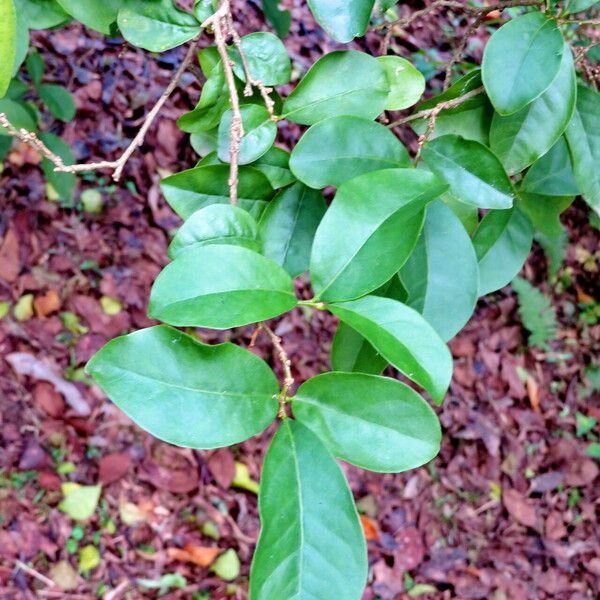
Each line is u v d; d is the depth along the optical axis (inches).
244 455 44.3
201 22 15.3
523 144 16.2
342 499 12.1
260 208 15.9
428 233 15.6
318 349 48.1
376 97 15.5
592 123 16.5
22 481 38.2
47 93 30.7
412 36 50.8
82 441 40.5
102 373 11.6
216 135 17.2
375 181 13.6
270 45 15.8
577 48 18.2
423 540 46.9
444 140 15.6
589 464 53.5
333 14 14.2
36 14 15.8
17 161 43.1
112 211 45.3
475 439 51.3
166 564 39.8
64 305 42.8
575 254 58.2
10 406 39.2
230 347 12.4
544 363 56.4
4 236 41.9
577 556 50.6
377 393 12.5
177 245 13.1
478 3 37.2
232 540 42.1
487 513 49.7
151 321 44.6
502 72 14.6
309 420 12.6
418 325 12.5
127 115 47.1
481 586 46.9
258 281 12.6
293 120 15.3
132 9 15.1
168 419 11.8
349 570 11.8
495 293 56.1
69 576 37.6
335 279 13.1
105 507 39.8
